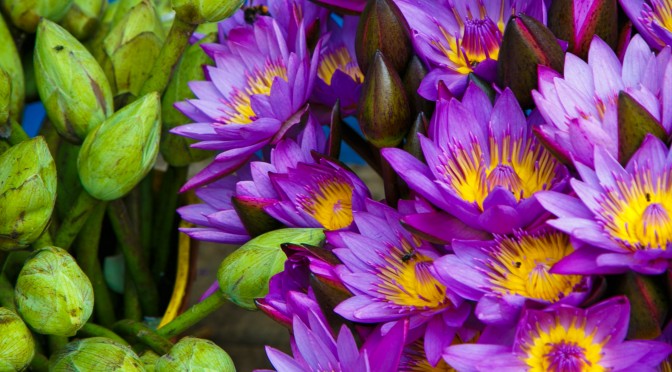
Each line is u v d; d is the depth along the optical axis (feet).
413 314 5.04
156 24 5.87
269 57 5.54
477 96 5.07
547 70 5.02
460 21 5.31
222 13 5.47
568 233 4.83
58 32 5.51
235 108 5.54
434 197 4.97
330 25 5.66
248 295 5.34
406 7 5.29
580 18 5.14
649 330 4.83
